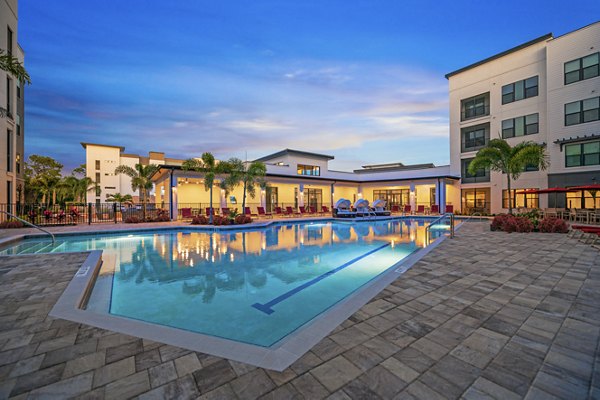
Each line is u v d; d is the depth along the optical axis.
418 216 21.20
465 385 1.90
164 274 5.90
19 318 2.98
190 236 11.79
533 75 18.73
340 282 5.38
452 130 23.17
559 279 4.51
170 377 1.98
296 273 6.01
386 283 4.26
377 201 21.97
